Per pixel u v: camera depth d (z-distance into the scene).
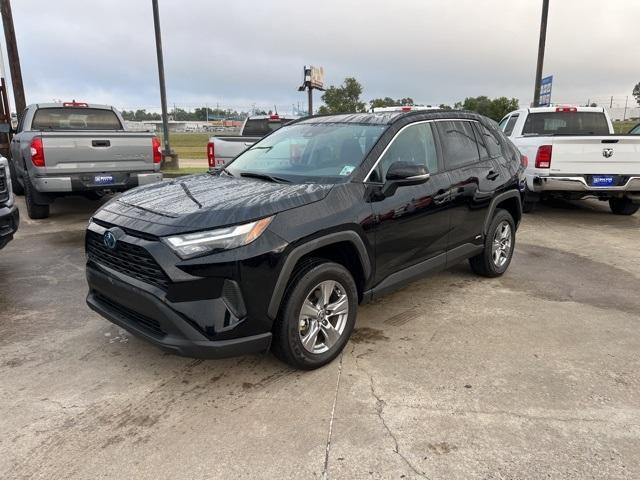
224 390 3.21
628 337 3.99
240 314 2.97
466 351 3.74
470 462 2.55
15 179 10.46
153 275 2.97
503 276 5.52
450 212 4.41
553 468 2.51
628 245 6.96
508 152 5.51
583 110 9.74
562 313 4.47
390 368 3.48
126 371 3.45
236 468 2.51
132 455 2.61
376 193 3.69
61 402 3.08
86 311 4.50
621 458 2.58
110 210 3.52
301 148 4.27
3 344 3.84
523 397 3.13
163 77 15.20
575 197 8.55
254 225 3.01
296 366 3.34
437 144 4.47
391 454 2.61
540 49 15.24
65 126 9.39
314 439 2.73
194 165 17.44
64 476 2.46
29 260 6.08
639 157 7.88
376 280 3.80
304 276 3.22
